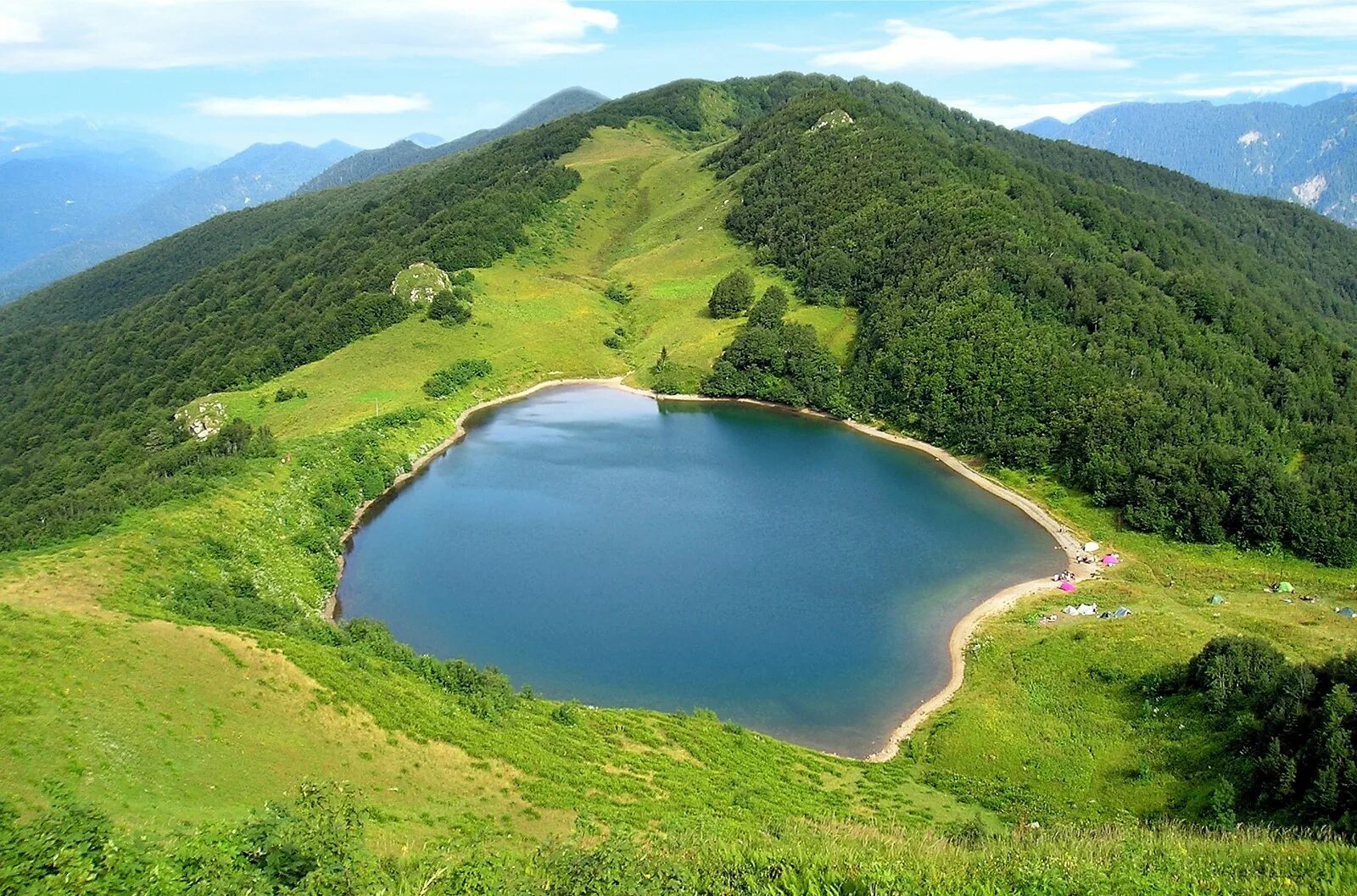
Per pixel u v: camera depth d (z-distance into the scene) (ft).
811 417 524.11
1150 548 333.62
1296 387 449.48
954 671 250.16
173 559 249.96
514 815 151.53
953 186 649.20
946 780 194.90
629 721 209.87
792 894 71.10
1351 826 141.90
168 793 127.24
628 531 352.69
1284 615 266.36
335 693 177.47
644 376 586.45
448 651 259.80
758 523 361.92
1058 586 300.61
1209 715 194.39
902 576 311.88
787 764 197.16
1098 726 206.28
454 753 170.30
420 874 80.02
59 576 217.56
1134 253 597.52
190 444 385.50
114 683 154.61
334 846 78.64
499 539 344.28
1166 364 447.83
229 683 168.86
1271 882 70.59
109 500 296.30
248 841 77.51
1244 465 339.57
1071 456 395.96
